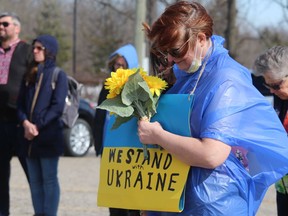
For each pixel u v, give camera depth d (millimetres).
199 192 2697
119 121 2891
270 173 2840
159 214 2889
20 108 5773
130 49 5449
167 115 2758
